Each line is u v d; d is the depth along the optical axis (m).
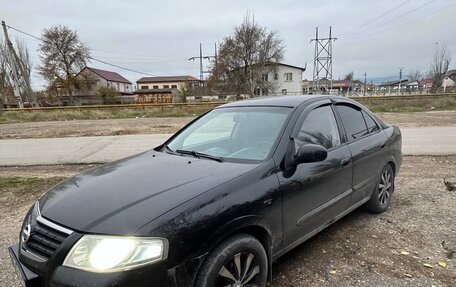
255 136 2.99
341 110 3.68
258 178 2.45
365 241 3.41
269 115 3.19
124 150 9.27
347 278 2.77
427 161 6.90
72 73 51.59
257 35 49.72
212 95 51.97
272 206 2.45
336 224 3.85
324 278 2.78
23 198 5.09
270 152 2.71
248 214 2.24
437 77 56.53
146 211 1.98
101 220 1.94
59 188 2.60
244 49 49.56
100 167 3.07
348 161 3.30
